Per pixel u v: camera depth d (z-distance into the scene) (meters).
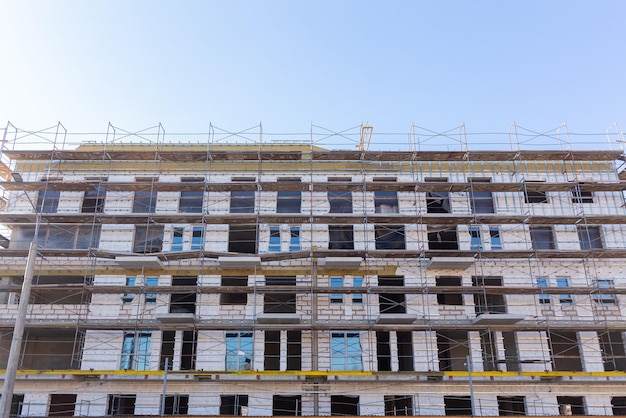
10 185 37.78
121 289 35.72
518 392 35.00
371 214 37.28
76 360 37.16
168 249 38.16
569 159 40.09
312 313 35.62
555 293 36.44
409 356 36.81
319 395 34.78
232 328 35.34
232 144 42.06
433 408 34.47
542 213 39.28
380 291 35.78
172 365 36.12
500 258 37.78
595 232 39.75
